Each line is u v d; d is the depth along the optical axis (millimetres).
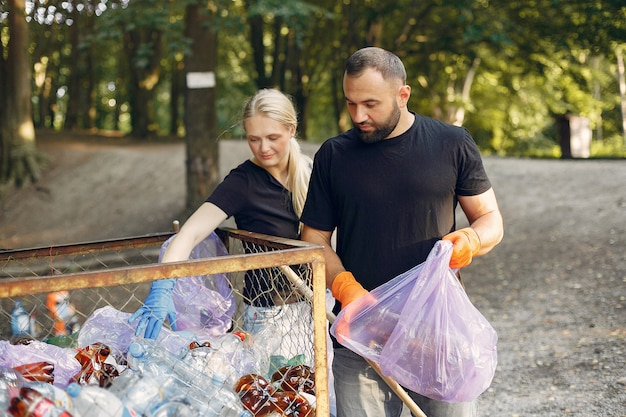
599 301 6152
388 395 2525
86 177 14812
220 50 22922
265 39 23719
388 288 2328
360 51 2342
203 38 10500
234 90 24938
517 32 13188
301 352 2764
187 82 10602
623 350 4785
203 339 2521
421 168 2379
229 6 10141
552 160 15055
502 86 21109
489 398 4316
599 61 22656
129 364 2301
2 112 14281
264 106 2918
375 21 17094
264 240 2541
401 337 2271
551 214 9875
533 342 5336
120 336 2594
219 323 2891
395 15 17453
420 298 2264
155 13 9898
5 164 14180
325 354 2164
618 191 10523
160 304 2400
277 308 2820
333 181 2477
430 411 2467
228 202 2912
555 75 18203
